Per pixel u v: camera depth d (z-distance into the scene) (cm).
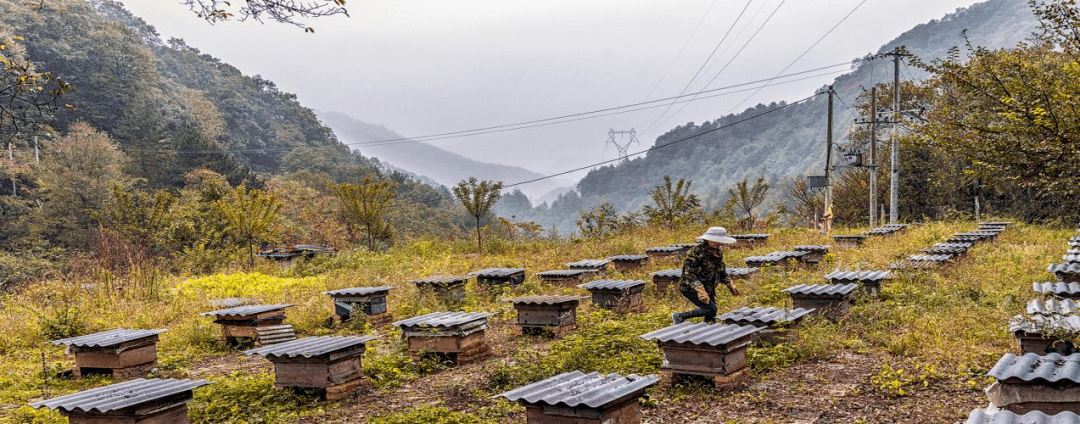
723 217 3203
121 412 605
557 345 954
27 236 4856
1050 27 1278
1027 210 3534
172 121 10644
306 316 1317
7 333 1309
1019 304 1013
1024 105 1262
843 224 4284
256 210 2620
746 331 744
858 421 601
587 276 1622
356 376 788
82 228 4909
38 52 8931
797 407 650
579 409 519
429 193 11788
